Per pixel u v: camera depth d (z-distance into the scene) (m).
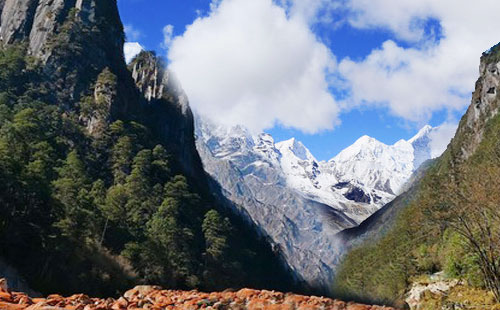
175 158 131.75
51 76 114.06
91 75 123.19
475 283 22.38
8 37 127.62
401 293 37.84
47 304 5.89
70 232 51.56
